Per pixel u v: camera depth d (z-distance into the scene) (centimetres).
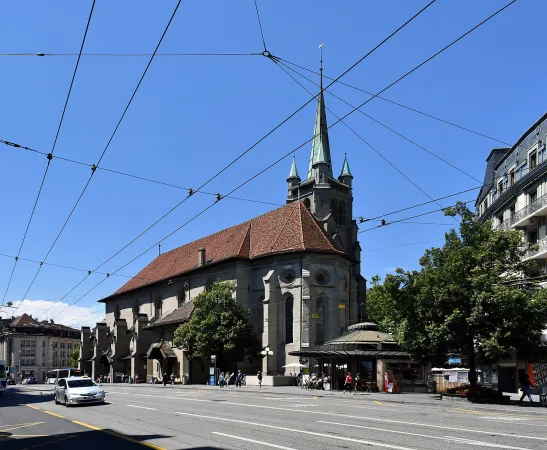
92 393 3312
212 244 8275
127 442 1578
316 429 1778
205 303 6250
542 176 4091
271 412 2500
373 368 4578
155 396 4219
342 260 6869
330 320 6419
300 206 7156
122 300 9919
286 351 6353
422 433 1648
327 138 8694
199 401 3481
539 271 4088
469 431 1697
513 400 3541
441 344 3475
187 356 6581
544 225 4122
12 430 2033
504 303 3250
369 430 1736
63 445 1586
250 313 6675
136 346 8350
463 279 3422
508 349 3319
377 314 7700
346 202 8750
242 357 6222
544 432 1677
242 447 1405
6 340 14762
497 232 3544
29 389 7288
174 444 1492
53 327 16400
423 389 4431
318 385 4978
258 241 7231
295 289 6419
